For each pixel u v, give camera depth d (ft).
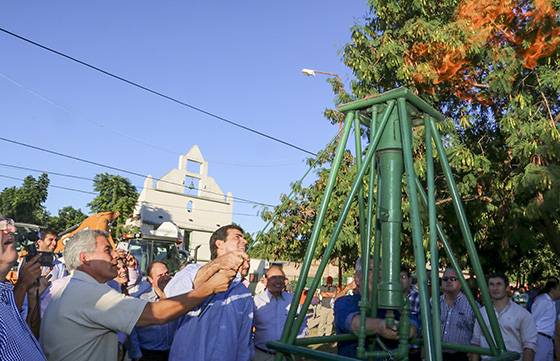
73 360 8.12
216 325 10.92
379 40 32.22
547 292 20.29
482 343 15.05
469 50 28.60
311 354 7.00
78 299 8.29
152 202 100.42
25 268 9.42
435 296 6.98
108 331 8.36
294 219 35.19
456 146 29.86
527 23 27.84
